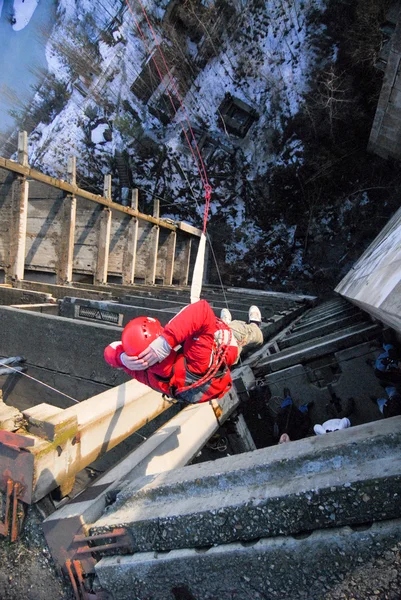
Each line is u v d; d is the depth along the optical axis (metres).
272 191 18.39
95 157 22.70
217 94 19.33
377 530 1.85
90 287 10.13
